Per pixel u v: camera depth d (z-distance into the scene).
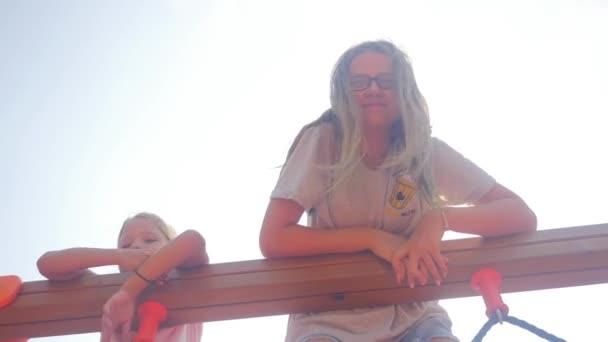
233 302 1.72
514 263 1.68
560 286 1.71
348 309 1.80
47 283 1.81
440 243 1.74
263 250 1.83
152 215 2.58
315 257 1.79
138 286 1.70
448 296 1.74
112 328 1.64
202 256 1.80
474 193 1.98
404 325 1.79
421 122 1.97
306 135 2.00
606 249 1.66
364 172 1.99
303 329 1.79
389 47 2.05
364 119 1.99
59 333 1.78
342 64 2.06
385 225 1.96
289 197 1.85
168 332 2.11
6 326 1.76
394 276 1.71
